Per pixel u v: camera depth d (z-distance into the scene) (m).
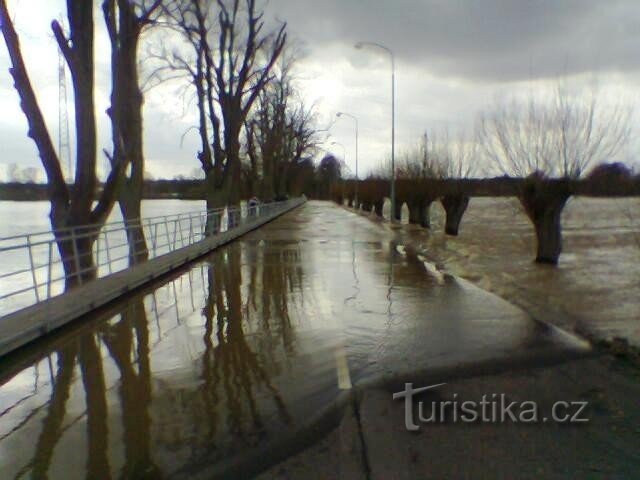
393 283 13.82
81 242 14.18
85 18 14.00
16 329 8.38
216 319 10.05
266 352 7.77
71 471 4.51
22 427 5.45
